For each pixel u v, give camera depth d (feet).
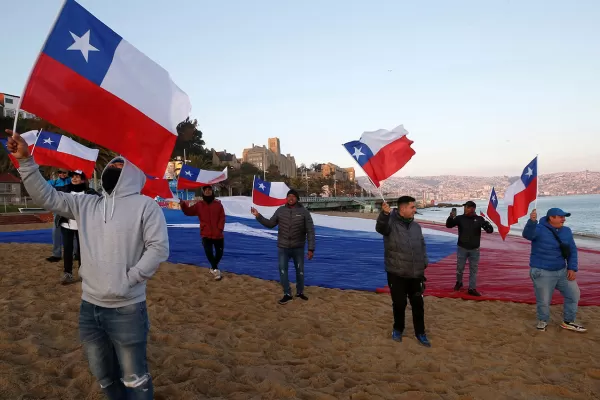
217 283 28.30
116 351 8.93
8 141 8.09
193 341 16.52
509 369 15.74
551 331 20.51
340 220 83.10
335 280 31.45
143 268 8.64
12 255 34.78
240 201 89.35
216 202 29.45
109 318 8.68
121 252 8.75
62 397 11.23
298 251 24.71
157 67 10.44
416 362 16.14
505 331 20.35
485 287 30.71
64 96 9.18
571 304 20.65
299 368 14.88
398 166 18.34
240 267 34.50
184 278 29.09
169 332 17.54
